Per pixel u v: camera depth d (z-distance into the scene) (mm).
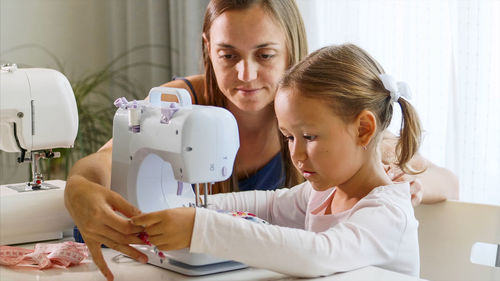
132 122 1152
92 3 3164
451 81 2059
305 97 1052
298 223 1357
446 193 1464
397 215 1028
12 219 1303
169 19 3072
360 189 1149
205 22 1463
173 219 913
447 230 1447
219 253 921
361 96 1068
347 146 1073
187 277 994
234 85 1377
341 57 1096
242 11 1322
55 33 3076
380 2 2234
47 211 1343
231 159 1111
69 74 3121
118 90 3193
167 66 3104
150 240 931
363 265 977
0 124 1312
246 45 1332
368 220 1002
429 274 1468
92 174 1198
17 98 1293
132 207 1043
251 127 1561
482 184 2025
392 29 2221
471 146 2018
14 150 1347
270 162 1616
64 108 1347
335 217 1122
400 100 1182
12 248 1121
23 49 2996
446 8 2100
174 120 1074
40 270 1054
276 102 1113
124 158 1186
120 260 1112
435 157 2150
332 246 939
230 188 1597
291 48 1400
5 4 2939
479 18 1982
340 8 2318
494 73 2010
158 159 1189
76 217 1027
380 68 1166
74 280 992
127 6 3109
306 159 1085
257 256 917
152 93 1177
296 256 917
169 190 1234
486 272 1390
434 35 2125
